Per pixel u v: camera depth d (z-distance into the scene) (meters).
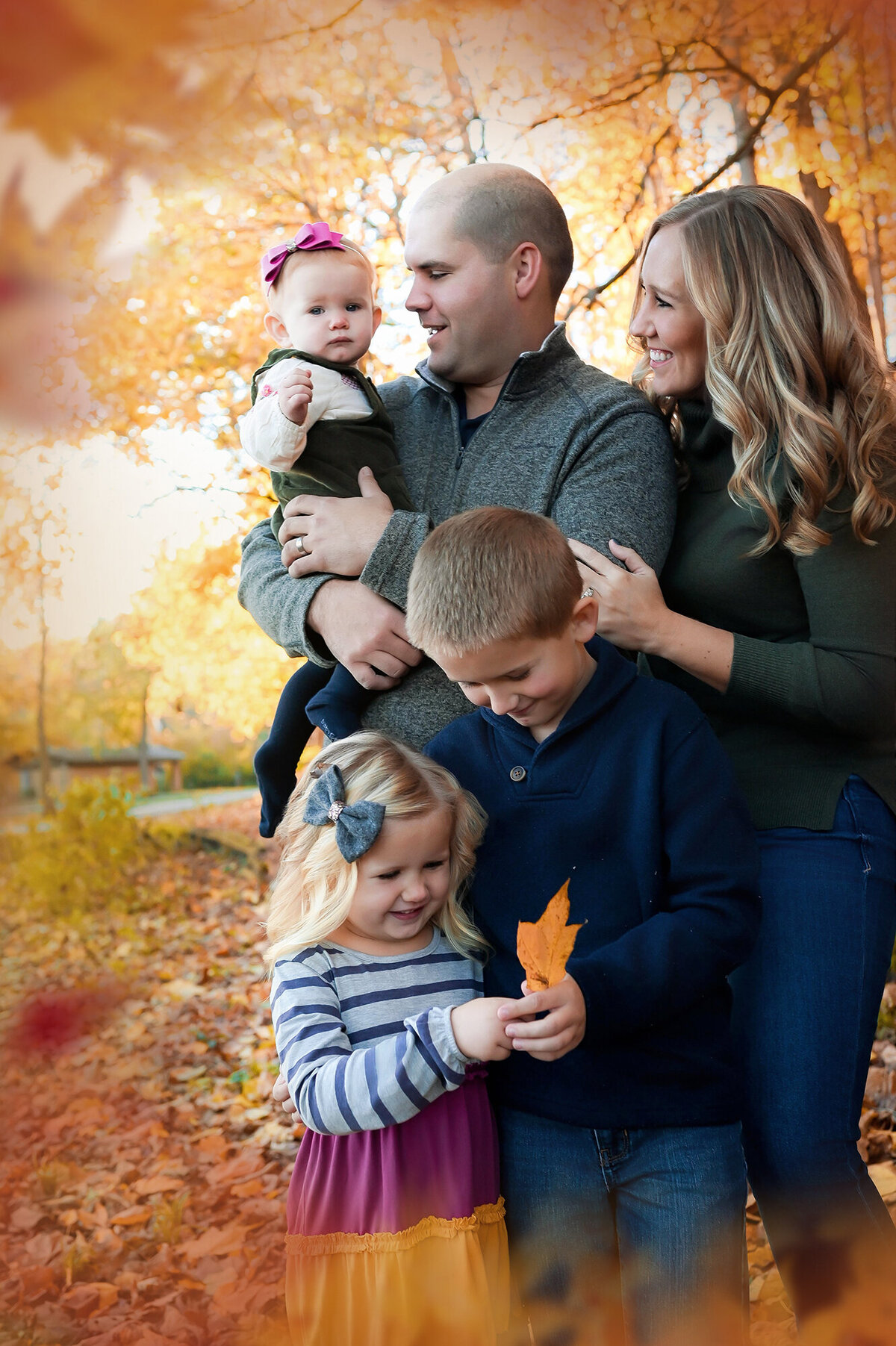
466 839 1.62
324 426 2.10
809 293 1.92
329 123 5.44
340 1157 1.51
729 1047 1.62
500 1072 1.61
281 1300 2.82
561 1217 1.55
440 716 1.89
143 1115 4.19
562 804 1.60
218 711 7.58
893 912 1.87
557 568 1.48
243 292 6.02
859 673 1.78
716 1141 1.55
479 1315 1.44
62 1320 2.80
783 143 4.68
